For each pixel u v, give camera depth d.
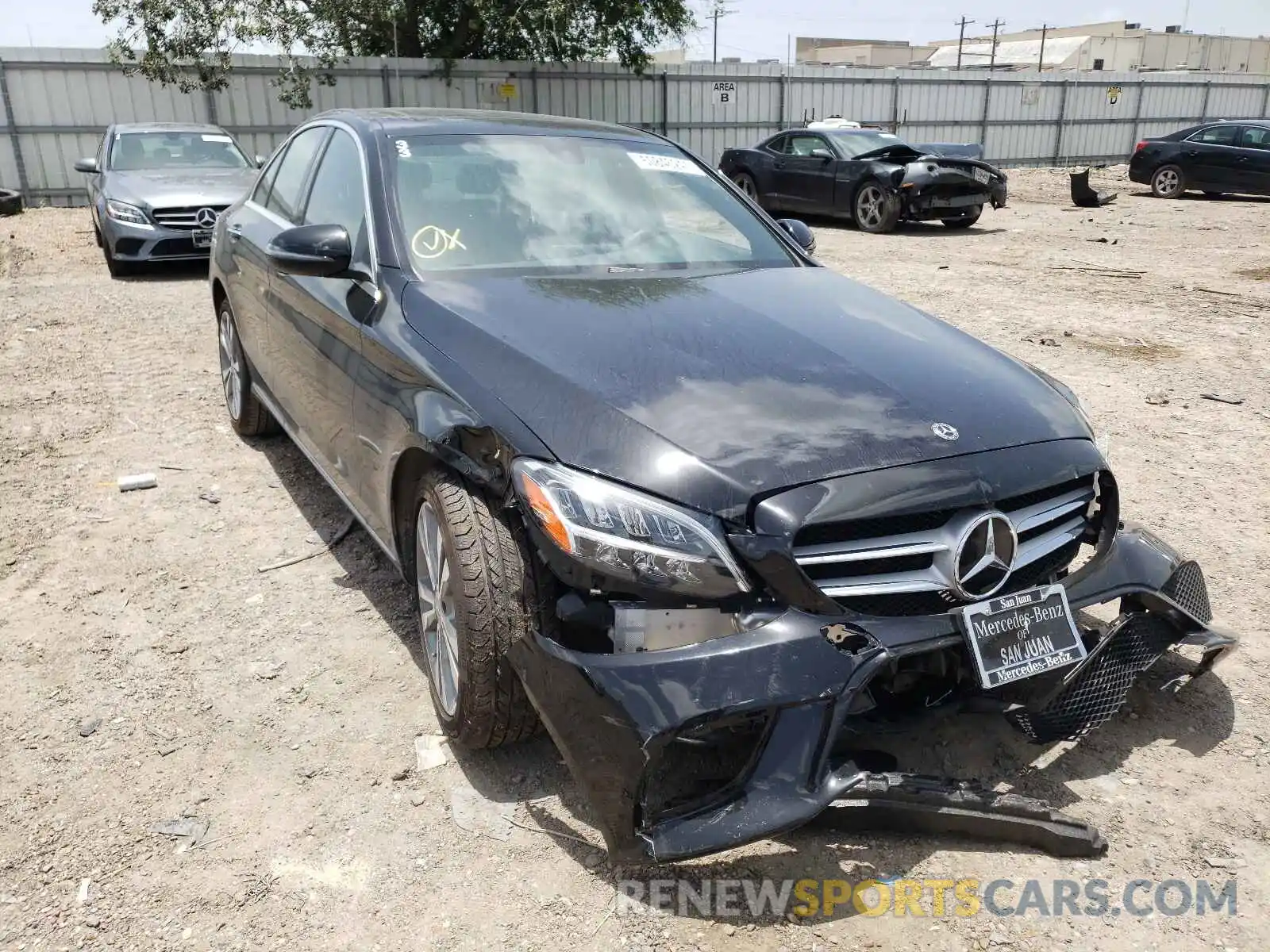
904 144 15.24
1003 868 2.39
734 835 2.10
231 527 4.20
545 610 2.36
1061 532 2.56
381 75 20.72
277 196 4.54
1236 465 4.99
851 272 10.70
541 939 2.18
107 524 4.21
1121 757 2.79
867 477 2.23
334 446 3.52
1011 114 27.94
